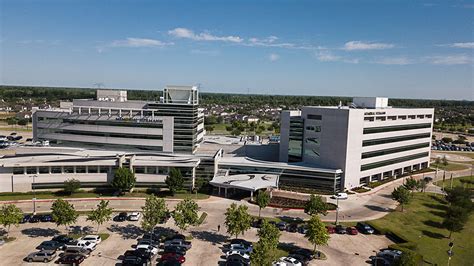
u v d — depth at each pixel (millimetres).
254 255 55156
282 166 112125
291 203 94500
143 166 103500
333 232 76812
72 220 70375
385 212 91062
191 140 118438
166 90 121938
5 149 158500
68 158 102438
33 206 87438
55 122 124562
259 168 112938
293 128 121250
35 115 129375
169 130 116750
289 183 112312
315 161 116312
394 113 126688
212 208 90875
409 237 75125
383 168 125688
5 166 95125
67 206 70438
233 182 101625
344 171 109375
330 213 89312
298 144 120938
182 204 72188
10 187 96125
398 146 131250
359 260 64188
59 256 61719
